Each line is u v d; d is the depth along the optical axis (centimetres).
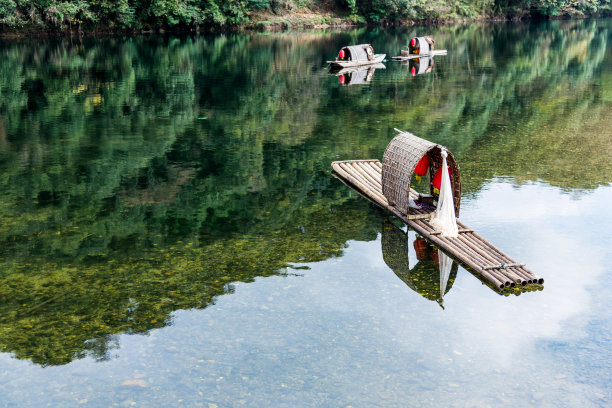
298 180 1271
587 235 991
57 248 925
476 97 2206
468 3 6200
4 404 586
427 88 2392
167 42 3753
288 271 862
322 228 1021
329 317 743
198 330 709
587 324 737
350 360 658
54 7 3644
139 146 1521
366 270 870
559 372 645
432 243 965
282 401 591
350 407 584
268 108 1988
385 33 4781
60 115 1842
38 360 652
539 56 3491
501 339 704
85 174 1294
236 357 660
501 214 1077
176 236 980
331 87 2394
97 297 780
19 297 778
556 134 1661
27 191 1183
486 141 1583
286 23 4800
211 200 1149
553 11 6494
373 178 1244
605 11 7338
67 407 582
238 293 795
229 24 4562
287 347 679
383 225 1035
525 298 800
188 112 1916
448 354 673
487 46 4025
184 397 596
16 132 1634
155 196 1167
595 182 1245
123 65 2833
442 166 980
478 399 599
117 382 618
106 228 1007
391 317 747
